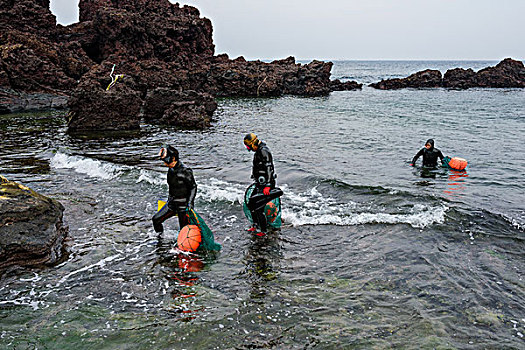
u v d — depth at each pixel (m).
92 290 5.32
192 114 21.78
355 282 5.51
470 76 68.69
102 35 41.28
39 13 39.12
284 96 49.66
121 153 14.36
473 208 8.09
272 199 7.33
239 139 17.83
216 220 8.05
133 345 4.19
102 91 19.66
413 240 6.79
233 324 4.55
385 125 22.77
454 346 4.12
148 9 48.28
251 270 5.91
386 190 9.27
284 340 4.27
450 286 5.32
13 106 26.56
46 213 6.58
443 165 12.29
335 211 8.33
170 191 6.80
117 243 6.84
